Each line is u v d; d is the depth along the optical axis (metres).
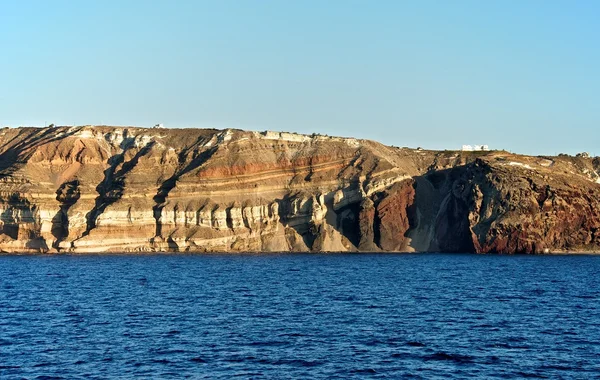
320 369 62.00
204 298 106.75
